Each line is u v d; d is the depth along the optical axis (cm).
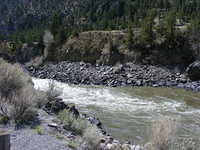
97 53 5803
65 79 4759
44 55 6519
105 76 4638
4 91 1398
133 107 2625
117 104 2745
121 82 4288
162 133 909
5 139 569
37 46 6962
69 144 999
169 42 5288
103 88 3859
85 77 4738
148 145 942
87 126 1347
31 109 1252
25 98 1246
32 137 1010
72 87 3909
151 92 3519
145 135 1741
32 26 13212
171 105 2759
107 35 6206
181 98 3141
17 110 1188
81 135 1209
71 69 5462
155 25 6078
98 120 2003
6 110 1210
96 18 12388
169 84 4106
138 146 1295
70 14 14275
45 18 14825
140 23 7038
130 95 3288
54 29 7269
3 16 16338
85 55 5916
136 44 5462
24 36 8688
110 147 1141
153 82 4241
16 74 1530
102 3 13300
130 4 11125
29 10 16325
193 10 9094
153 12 6731
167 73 4656
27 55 6881
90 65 5572
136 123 2053
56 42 6675
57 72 5347
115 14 10912
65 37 6750
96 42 6106
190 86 3912
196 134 1784
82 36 6538
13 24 15512
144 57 5234
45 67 6019
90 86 4081
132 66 5056
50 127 1183
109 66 5347
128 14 9594
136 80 4334
